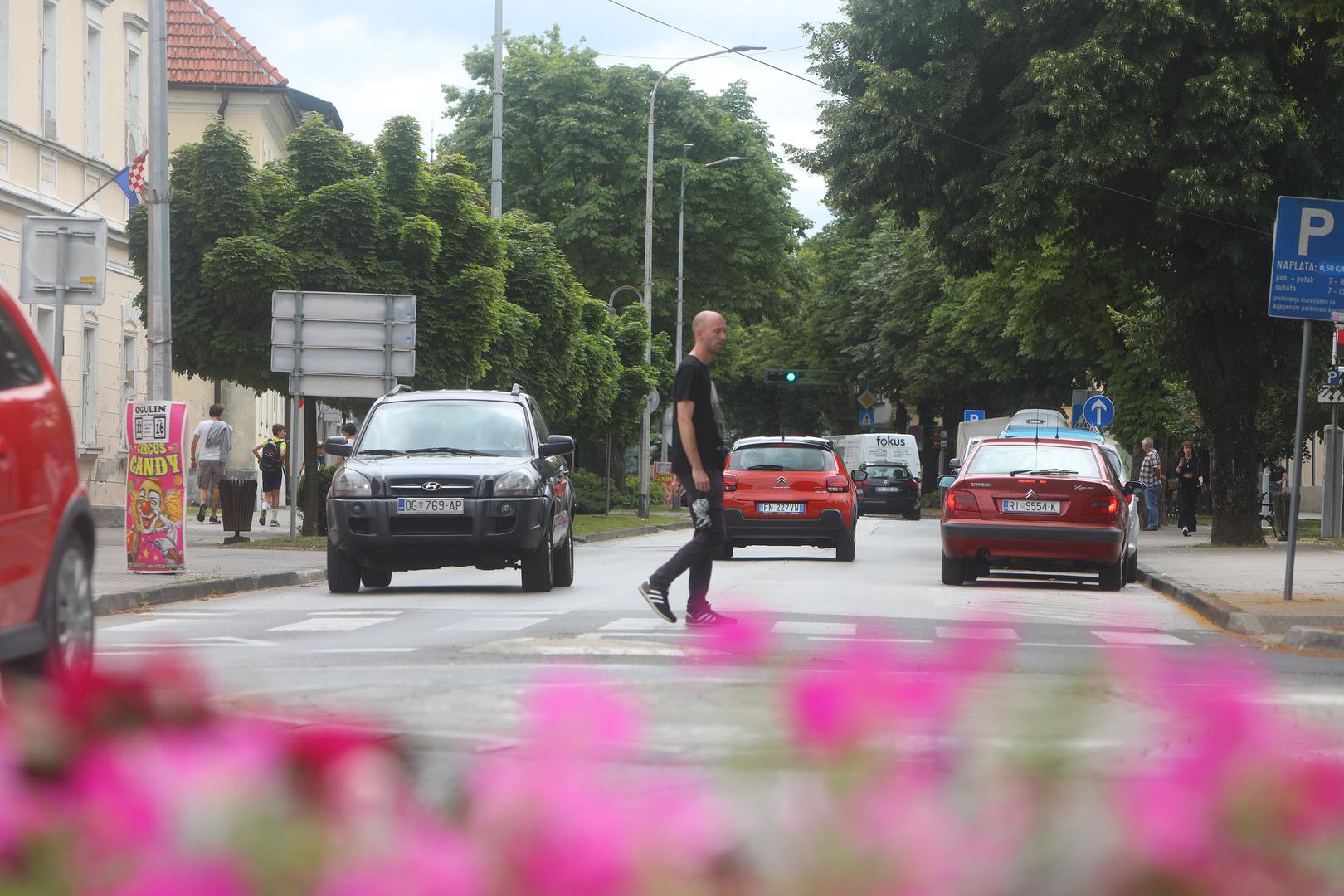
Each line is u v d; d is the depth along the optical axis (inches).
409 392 1637.6
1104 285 3196.4
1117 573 1701.5
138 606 1304.1
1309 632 1087.6
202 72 4227.4
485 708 403.9
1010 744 148.6
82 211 2741.1
